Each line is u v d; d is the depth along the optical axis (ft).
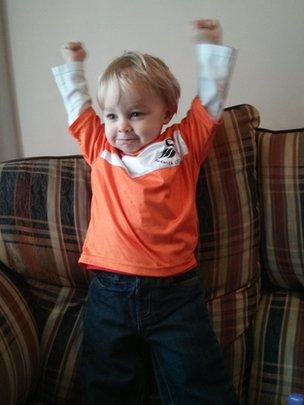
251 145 2.91
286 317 2.84
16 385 2.56
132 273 2.51
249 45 3.34
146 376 2.84
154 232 2.52
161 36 3.51
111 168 2.75
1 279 2.98
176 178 2.62
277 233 2.84
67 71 2.92
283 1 3.16
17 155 4.35
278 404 2.60
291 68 3.31
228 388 2.54
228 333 2.82
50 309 3.06
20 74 4.06
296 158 2.81
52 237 2.97
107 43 3.68
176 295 2.57
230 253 2.88
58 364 2.89
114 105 2.51
